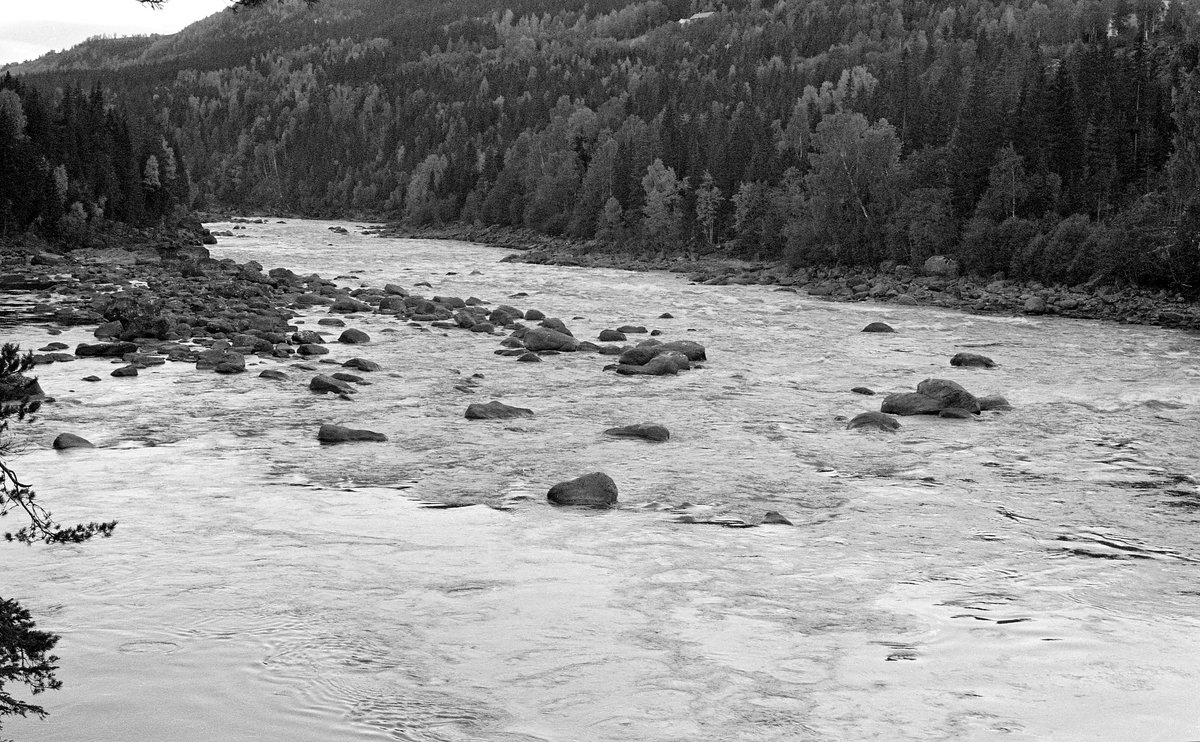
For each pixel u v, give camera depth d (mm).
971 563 14930
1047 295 63844
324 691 9945
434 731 9141
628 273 85125
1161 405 29812
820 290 68938
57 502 17250
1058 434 25594
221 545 14992
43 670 8984
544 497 18578
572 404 28750
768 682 10406
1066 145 81875
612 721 9438
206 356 34000
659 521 17109
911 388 32969
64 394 27781
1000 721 9562
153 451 21547
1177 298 61469
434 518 16969
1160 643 11711
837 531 16656
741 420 26859
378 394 29469
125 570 13641
